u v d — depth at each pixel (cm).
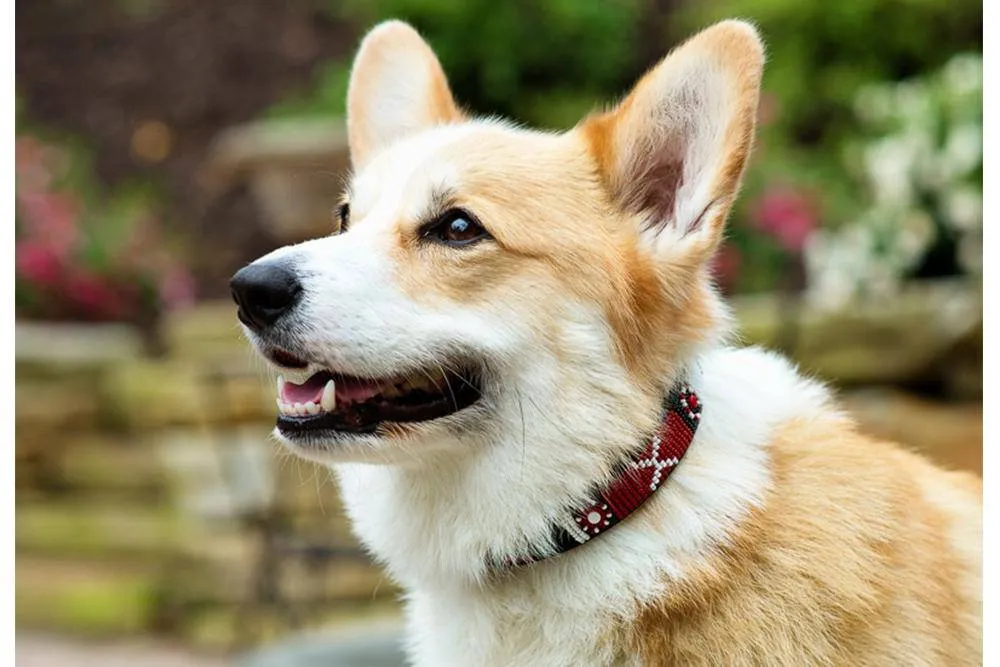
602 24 1078
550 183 335
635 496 315
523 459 321
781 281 935
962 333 789
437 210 332
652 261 327
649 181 342
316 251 327
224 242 1197
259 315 321
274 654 570
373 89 416
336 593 796
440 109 411
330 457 326
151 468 913
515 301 321
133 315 1080
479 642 331
